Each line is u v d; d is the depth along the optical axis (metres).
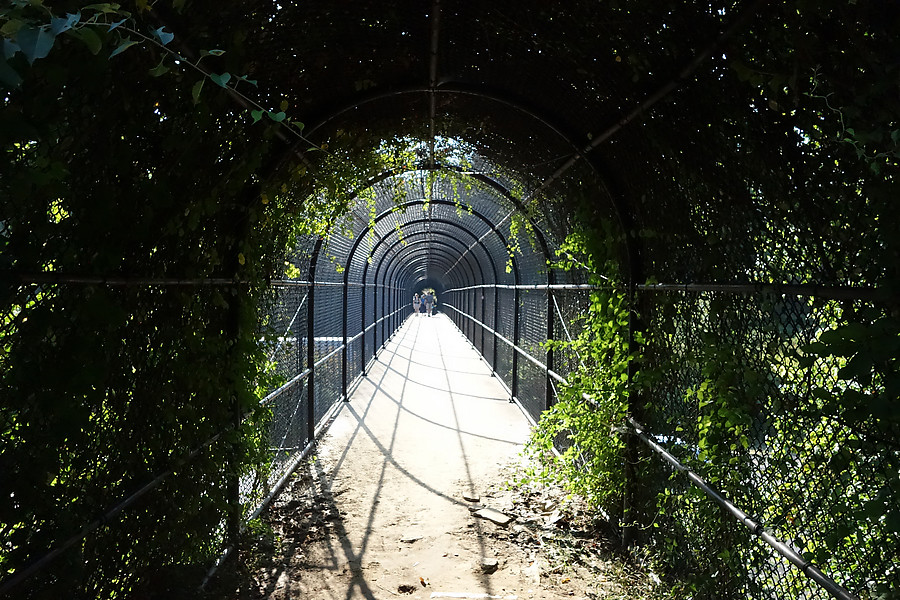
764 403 2.17
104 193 1.85
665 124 2.70
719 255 2.51
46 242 1.69
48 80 1.43
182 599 2.58
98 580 2.15
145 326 2.37
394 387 10.07
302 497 4.86
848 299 1.65
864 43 1.42
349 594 3.36
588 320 4.08
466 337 19.25
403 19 2.99
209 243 3.01
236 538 3.58
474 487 5.16
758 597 2.27
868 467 1.64
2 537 1.70
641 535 3.62
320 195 4.60
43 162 1.52
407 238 14.98
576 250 4.29
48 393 1.72
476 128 4.42
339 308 8.98
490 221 8.41
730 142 2.24
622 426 3.69
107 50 1.57
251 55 2.70
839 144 1.64
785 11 1.63
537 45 3.00
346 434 6.92
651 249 3.33
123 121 1.89
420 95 3.88
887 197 1.47
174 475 2.68
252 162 2.98
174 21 1.98
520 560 3.79
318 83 3.32
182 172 2.42
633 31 2.42
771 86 1.76
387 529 4.27
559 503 4.68
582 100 3.22
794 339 1.97
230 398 3.37
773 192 2.04
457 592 3.38
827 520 1.82
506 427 7.29
